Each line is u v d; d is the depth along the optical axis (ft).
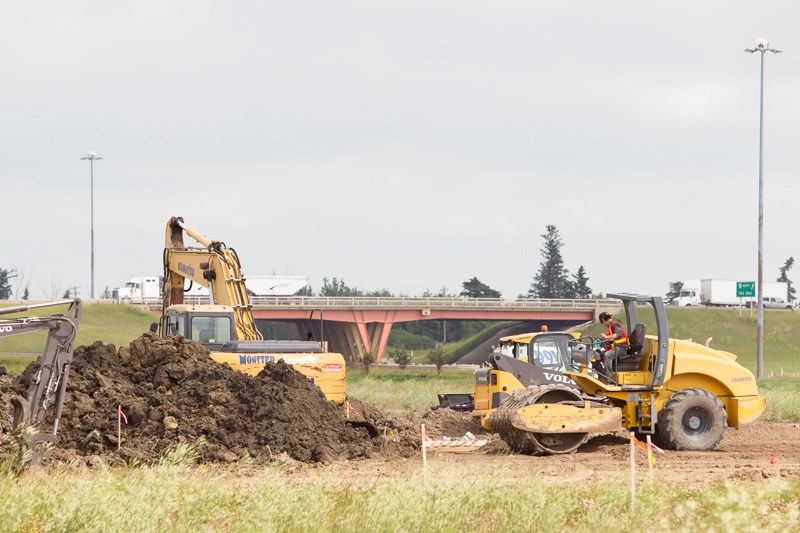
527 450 119.65
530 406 117.50
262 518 64.54
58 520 61.36
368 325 601.21
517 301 584.40
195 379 120.26
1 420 104.53
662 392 126.82
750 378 129.08
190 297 407.64
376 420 144.97
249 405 115.44
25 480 70.28
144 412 113.70
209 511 66.18
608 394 125.70
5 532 58.85
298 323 616.39
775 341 577.84
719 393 128.67
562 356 144.97
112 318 492.13
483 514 69.62
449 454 121.60
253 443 110.01
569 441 119.44
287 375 121.90
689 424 124.47
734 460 114.83
